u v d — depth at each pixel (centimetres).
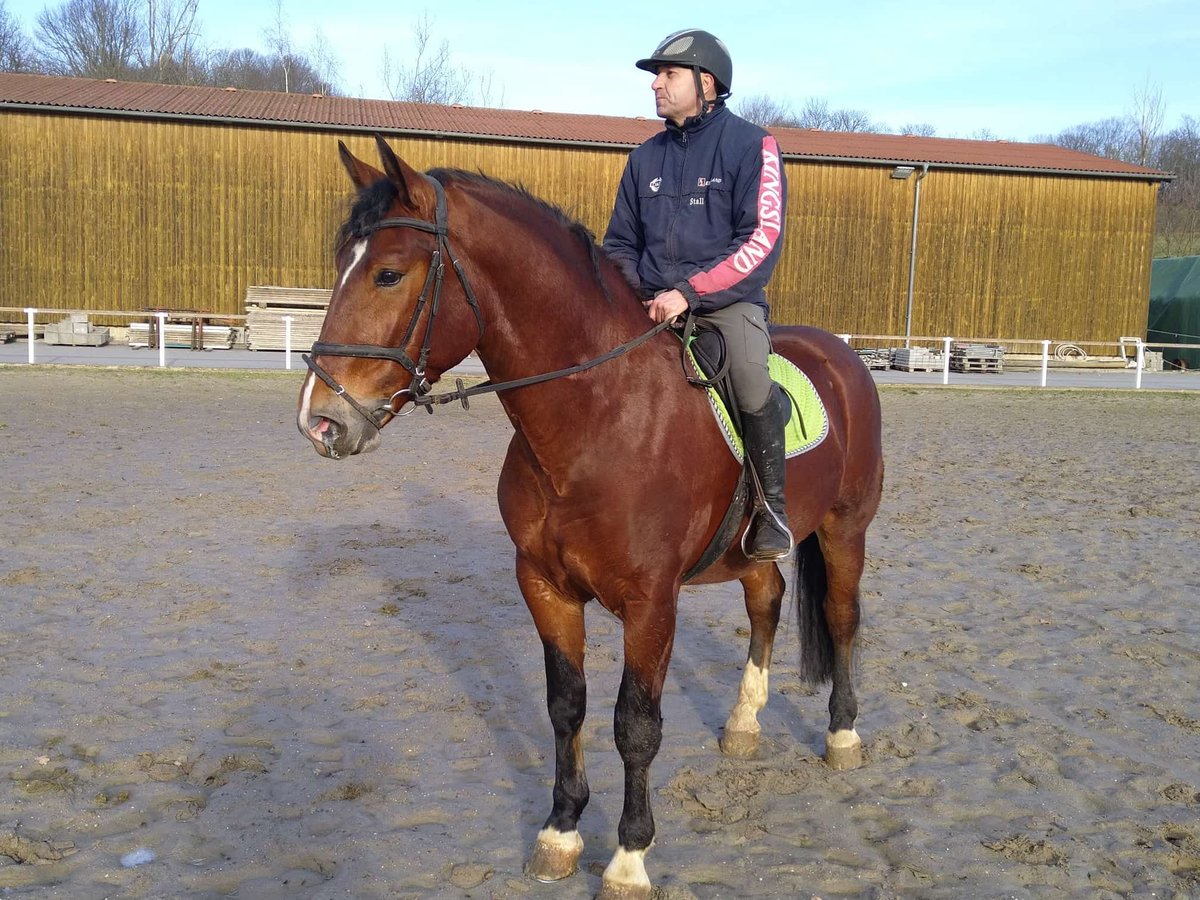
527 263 267
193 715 408
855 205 2509
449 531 727
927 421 1503
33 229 2212
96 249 2244
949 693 455
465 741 394
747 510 320
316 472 926
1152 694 457
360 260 244
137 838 315
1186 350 2842
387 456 1031
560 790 304
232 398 1425
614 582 279
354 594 575
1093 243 2634
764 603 391
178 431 1124
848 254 2525
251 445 1052
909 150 2661
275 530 713
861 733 411
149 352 2056
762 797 358
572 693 298
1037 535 767
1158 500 909
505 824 332
